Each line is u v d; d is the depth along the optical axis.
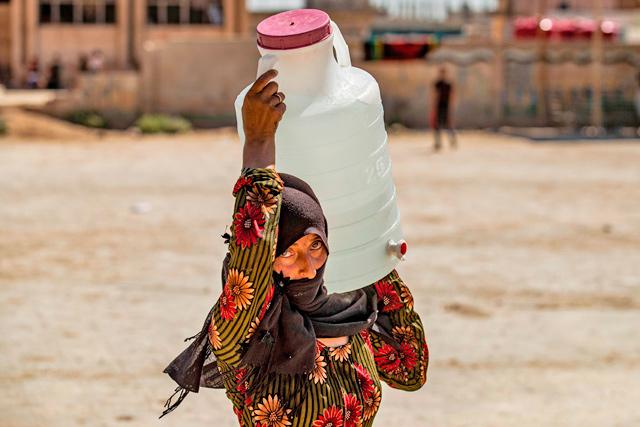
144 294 9.43
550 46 35.47
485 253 11.89
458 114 35.47
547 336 8.08
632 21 50.09
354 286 3.20
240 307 2.86
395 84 35.19
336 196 3.12
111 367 7.00
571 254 11.89
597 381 6.89
